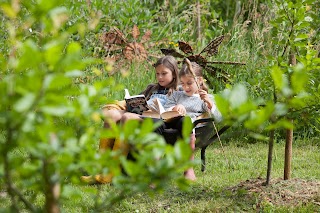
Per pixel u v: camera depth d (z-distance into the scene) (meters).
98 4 9.69
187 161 1.57
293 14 4.41
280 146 7.37
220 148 7.28
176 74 5.85
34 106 1.38
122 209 4.40
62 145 1.56
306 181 4.86
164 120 5.35
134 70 8.18
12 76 1.39
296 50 4.54
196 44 9.93
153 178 1.60
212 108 5.40
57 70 1.38
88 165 1.62
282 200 4.46
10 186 1.63
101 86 1.66
